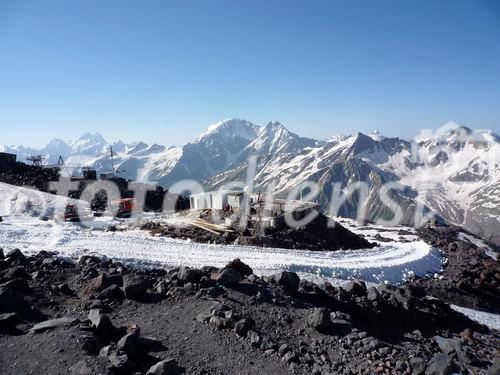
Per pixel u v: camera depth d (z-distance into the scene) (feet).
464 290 119.03
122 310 54.24
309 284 71.92
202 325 50.60
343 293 72.74
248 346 47.26
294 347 49.21
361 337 53.52
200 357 43.65
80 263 72.79
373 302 71.46
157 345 44.70
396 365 47.34
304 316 58.29
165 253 98.17
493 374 45.91
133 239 111.14
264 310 58.13
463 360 55.01
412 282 115.85
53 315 50.55
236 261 74.59
